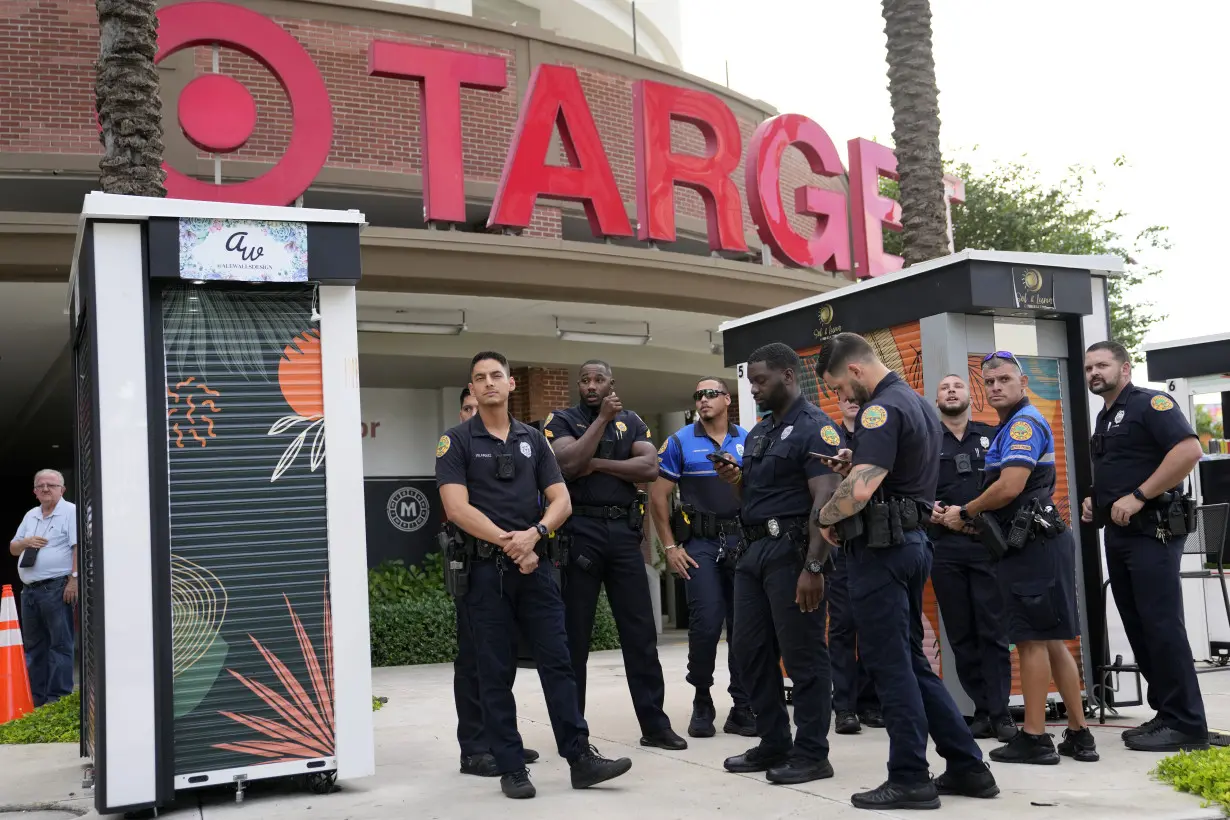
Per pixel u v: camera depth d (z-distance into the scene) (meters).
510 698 5.19
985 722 6.25
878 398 4.71
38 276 9.77
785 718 5.44
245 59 11.95
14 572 28.66
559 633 5.25
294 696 5.21
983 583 6.15
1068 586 5.43
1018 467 5.40
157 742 4.94
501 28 13.29
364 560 5.37
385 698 8.95
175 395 5.15
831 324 7.35
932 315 6.60
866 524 4.62
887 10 10.95
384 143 12.53
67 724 7.48
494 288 11.38
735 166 13.10
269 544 5.23
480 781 5.54
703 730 6.57
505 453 5.30
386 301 11.80
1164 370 11.21
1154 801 4.61
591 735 6.77
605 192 12.00
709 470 6.65
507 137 13.29
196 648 5.08
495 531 5.10
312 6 12.25
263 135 12.00
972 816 4.43
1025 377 6.79
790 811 4.64
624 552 6.16
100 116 7.48
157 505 5.05
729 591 6.69
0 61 10.96
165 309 5.19
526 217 11.55
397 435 15.05
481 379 5.30
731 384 16.84
